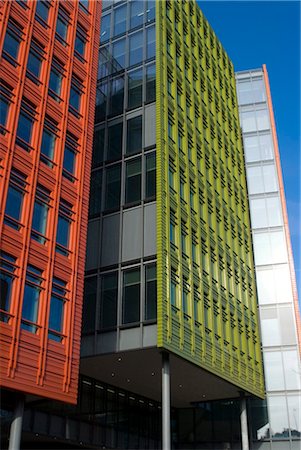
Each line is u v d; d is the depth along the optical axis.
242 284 47.22
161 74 41.25
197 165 43.66
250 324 46.28
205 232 41.47
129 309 33.25
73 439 34.31
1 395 28.52
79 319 29.08
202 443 45.84
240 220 51.84
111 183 38.94
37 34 32.84
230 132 56.44
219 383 39.28
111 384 39.50
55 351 26.78
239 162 57.03
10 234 26.33
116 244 36.03
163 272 32.84
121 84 43.22
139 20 45.47
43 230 28.73
